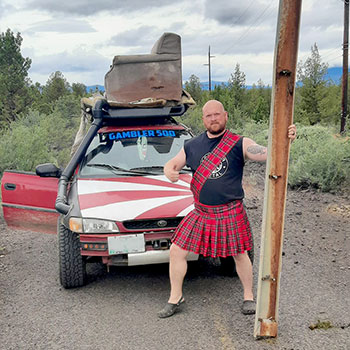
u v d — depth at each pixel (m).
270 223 3.25
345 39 22.73
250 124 17.78
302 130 12.78
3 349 3.42
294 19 2.95
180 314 3.87
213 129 3.53
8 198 5.39
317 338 3.35
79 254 4.34
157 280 4.68
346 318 3.64
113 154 5.23
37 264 5.26
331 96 32.62
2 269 5.15
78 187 4.70
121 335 3.55
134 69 5.34
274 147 3.18
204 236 3.68
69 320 3.85
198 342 3.38
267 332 3.35
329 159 8.48
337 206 7.17
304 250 5.32
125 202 4.32
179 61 5.41
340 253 5.16
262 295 3.33
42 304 4.19
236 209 3.65
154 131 5.56
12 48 25.64
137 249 4.09
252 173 10.48
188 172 5.12
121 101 5.41
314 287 4.28
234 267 4.53
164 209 4.20
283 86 3.08
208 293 4.27
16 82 25.17
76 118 17.05
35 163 9.61
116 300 4.22
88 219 4.10
